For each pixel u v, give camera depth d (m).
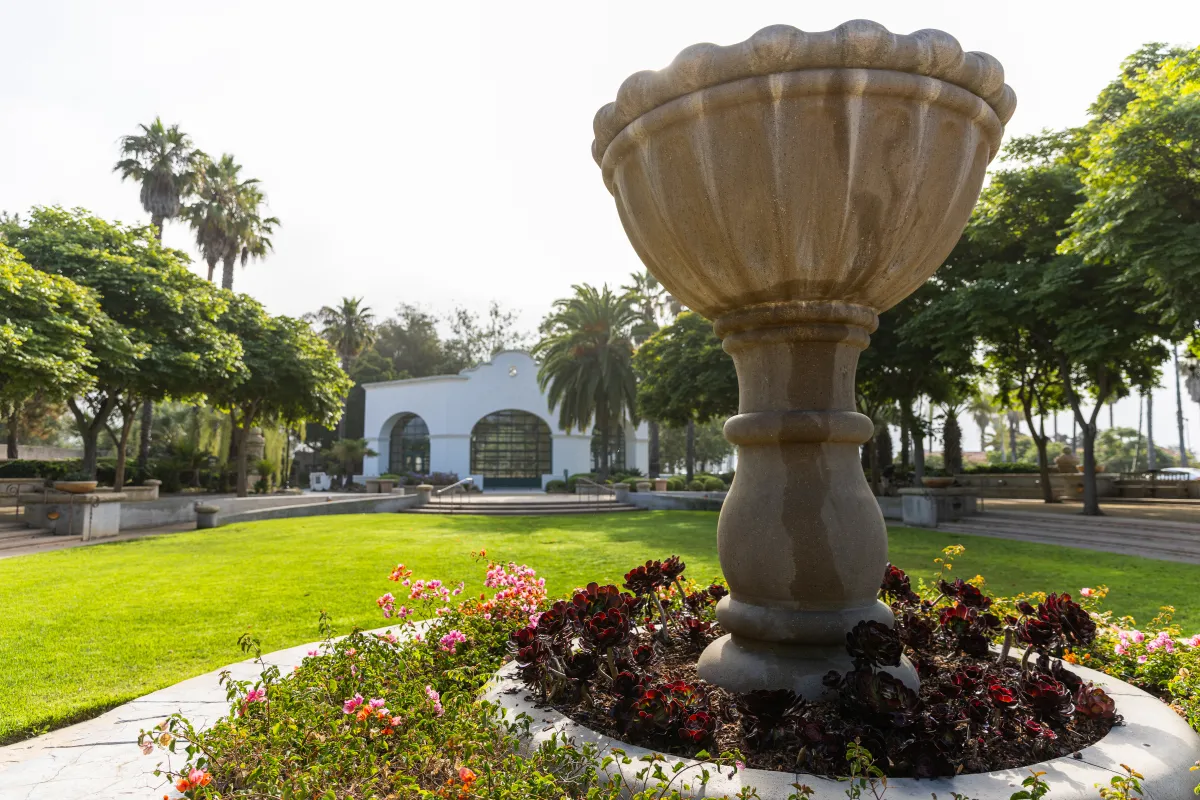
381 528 15.24
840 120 2.32
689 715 2.30
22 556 10.46
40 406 27.78
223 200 27.33
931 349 15.91
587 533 13.93
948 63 2.34
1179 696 3.03
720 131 2.41
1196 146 9.42
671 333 22.36
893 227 2.51
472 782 1.92
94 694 3.98
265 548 11.37
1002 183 13.91
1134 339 12.84
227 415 28.22
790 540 2.75
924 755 2.03
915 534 13.23
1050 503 19.67
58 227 17.09
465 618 3.98
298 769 2.19
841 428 2.79
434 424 36.00
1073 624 2.72
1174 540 11.17
